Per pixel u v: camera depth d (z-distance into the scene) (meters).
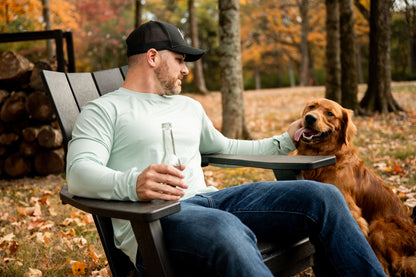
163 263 1.44
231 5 6.78
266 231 1.77
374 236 2.45
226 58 6.89
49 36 5.46
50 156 5.84
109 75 2.60
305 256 1.80
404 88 16.45
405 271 2.26
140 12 12.29
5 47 12.59
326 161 1.88
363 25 28.41
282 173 1.96
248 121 10.66
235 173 5.10
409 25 9.52
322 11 31.86
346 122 2.84
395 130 7.15
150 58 1.99
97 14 24.22
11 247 3.05
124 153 1.86
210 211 1.56
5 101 5.85
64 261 2.85
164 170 1.50
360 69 37.69
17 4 11.39
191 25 19.23
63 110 2.08
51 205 4.34
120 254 1.93
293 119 9.86
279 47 37.88
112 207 1.47
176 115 2.03
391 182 4.14
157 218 1.36
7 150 5.96
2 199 4.70
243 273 1.38
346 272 1.56
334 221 1.63
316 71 46.06
